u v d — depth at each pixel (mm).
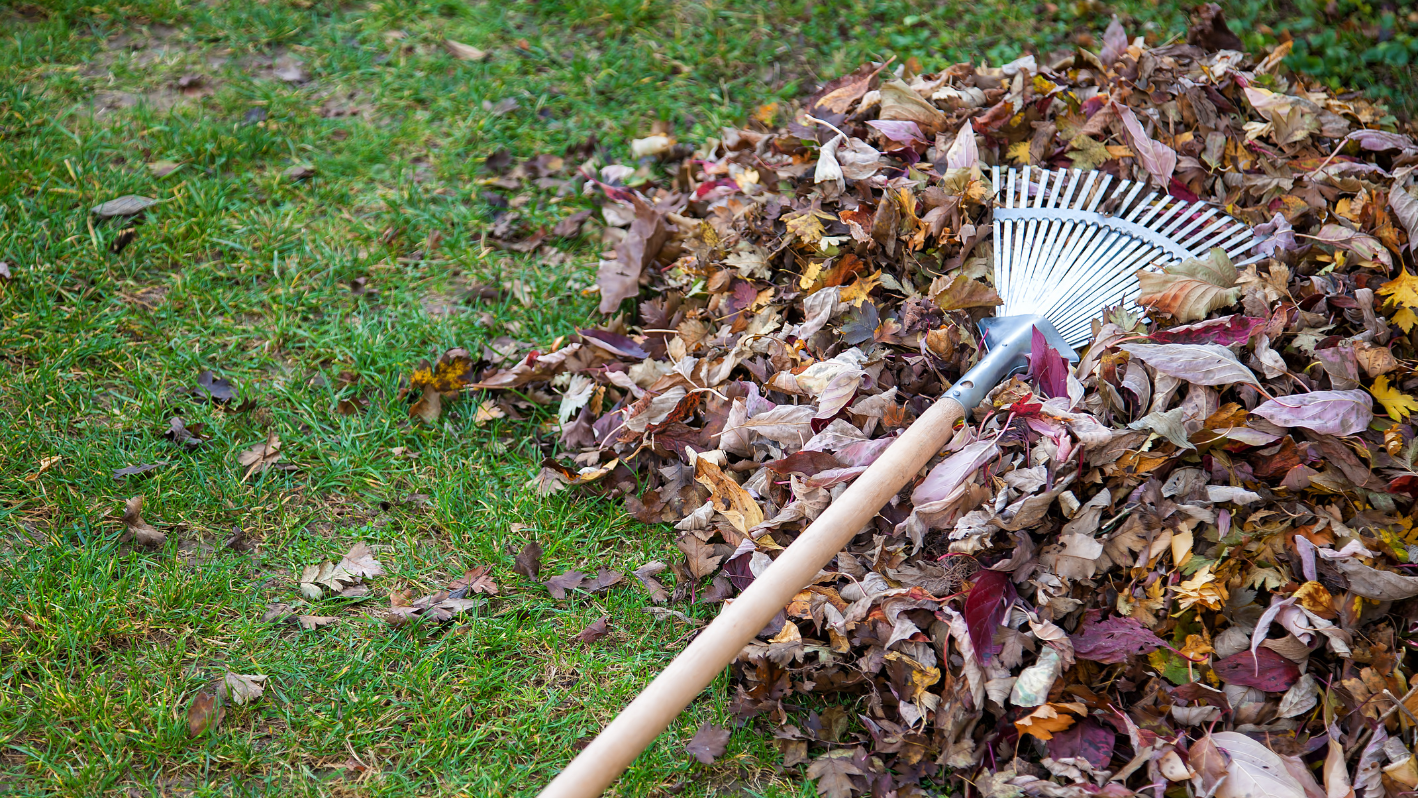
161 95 3648
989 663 1815
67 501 2279
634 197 2967
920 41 4074
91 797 1787
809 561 1766
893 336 2301
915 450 1938
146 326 2766
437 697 1998
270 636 2084
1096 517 1896
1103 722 1777
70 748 1854
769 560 2068
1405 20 3850
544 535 2328
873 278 2404
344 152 3477
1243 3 4090
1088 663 1844
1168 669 1805
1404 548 1871
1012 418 2049
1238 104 2945
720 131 3645
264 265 3002
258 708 1960
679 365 2438
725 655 1666
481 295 2975
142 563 2188
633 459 2441
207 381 2627
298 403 2594
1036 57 3936
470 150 3553
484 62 3979
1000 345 2217
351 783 1856
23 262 2857
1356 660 1790
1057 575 1880
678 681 1630
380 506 2389
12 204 3027
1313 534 1905
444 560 2281
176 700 1941
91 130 3400
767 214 2715
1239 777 1662
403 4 4227
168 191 3186
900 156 2760
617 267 2900
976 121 2789
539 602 2197
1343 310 2209
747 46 4082
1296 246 2389
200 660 2033
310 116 3602
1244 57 3354
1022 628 1869
